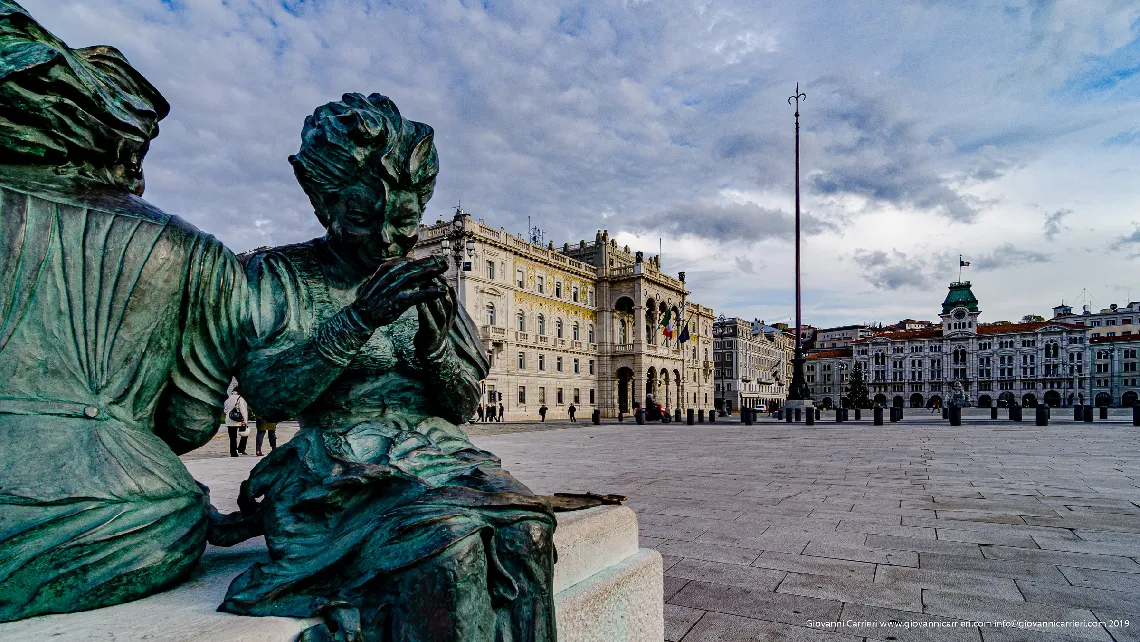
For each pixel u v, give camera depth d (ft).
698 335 222.48
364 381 5.11
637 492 22.81
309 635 3.54
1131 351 289.33
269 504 4.52
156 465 4.17
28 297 3.81
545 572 4.02
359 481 4.21
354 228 4.78
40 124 3.88
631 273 173.37
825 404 366.43
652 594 6.50
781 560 13.58
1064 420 83.51
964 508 19.26
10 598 3.40
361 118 4.52
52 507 3.57
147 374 4.32
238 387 4.83
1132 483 24.34
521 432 74.59
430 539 3.60
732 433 65.05
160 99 4.94
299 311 4.89
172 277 4.39
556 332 157.79
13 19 3.81
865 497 21.48
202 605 3.85
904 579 12.19
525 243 148.56
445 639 3.48
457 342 5.69
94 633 3.24
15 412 3.69
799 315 100.42
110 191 4.44
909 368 333.21
